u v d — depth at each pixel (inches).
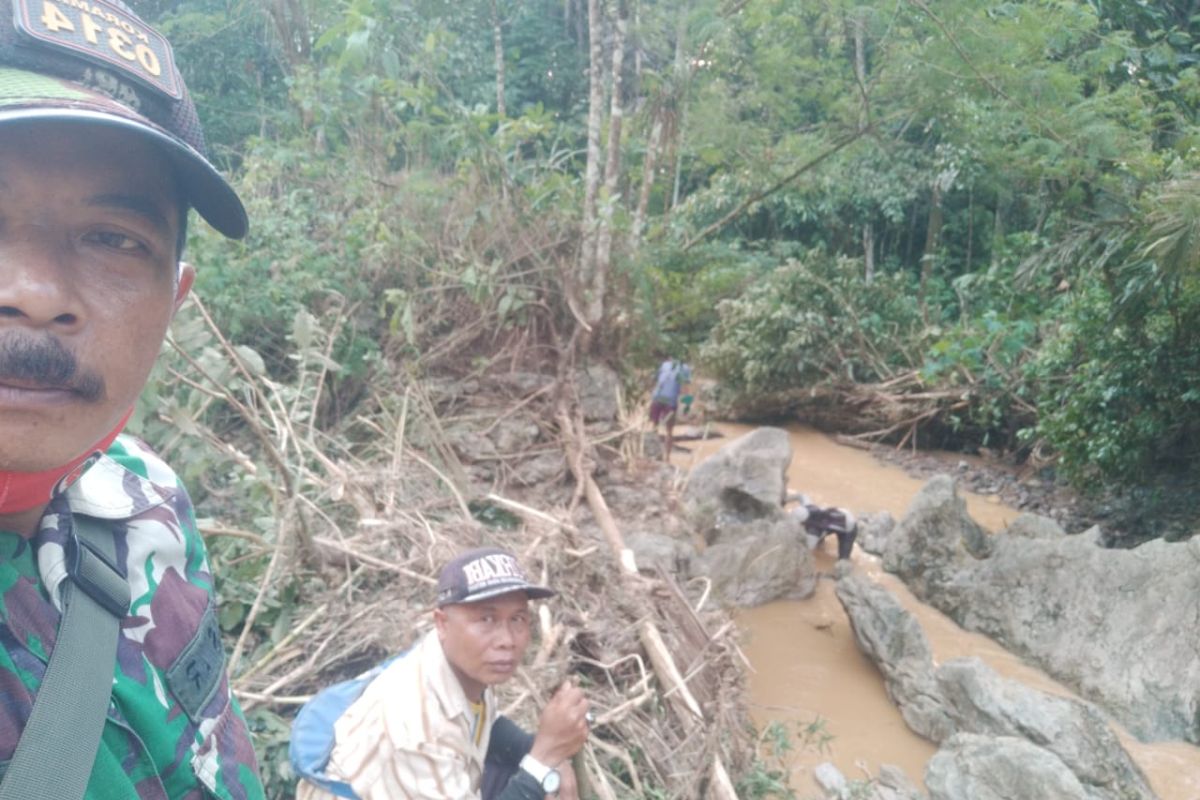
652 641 165.5
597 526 241.9
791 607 261.9
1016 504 376.8
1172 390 313.6
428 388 262.7
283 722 132.1
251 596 159.5
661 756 143.6
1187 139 331.3
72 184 27.5
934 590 271.7
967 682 196.7
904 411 459.5
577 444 269.9
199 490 201.2
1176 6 486.9
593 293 298.2
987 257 649.0
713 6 333.7
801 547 269.9
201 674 34.6
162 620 33.7
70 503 32.5
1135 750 199.5
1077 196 351.6
